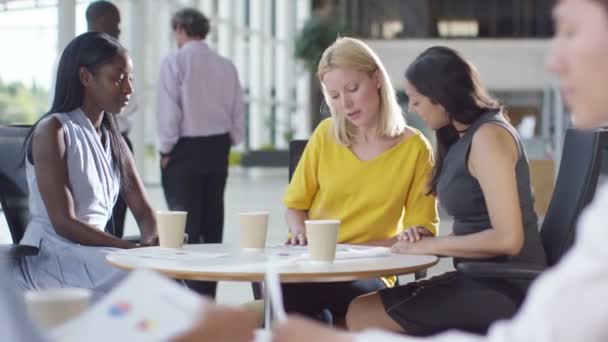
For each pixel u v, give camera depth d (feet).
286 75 80.12
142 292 3.52
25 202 10.44
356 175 10.05
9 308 2.98
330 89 9.95
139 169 40.04
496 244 7.99
